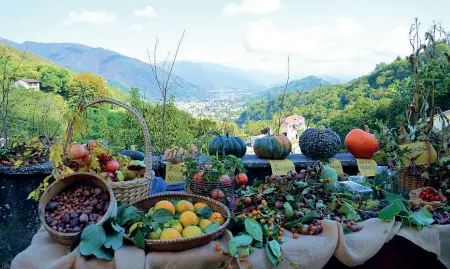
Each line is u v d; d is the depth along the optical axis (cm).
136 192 222
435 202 259
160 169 350
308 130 375
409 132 312
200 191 237
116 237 184
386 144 301
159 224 199
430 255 237
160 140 454
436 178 283
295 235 214
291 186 241
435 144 287
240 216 212
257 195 229
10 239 339
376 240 221
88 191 204
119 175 227
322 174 251
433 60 314
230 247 188
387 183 302
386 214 232
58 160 208
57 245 191
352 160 370
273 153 360
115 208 195
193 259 184
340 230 213
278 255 195
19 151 364
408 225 237
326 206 242
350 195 251
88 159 215
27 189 339
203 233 193
